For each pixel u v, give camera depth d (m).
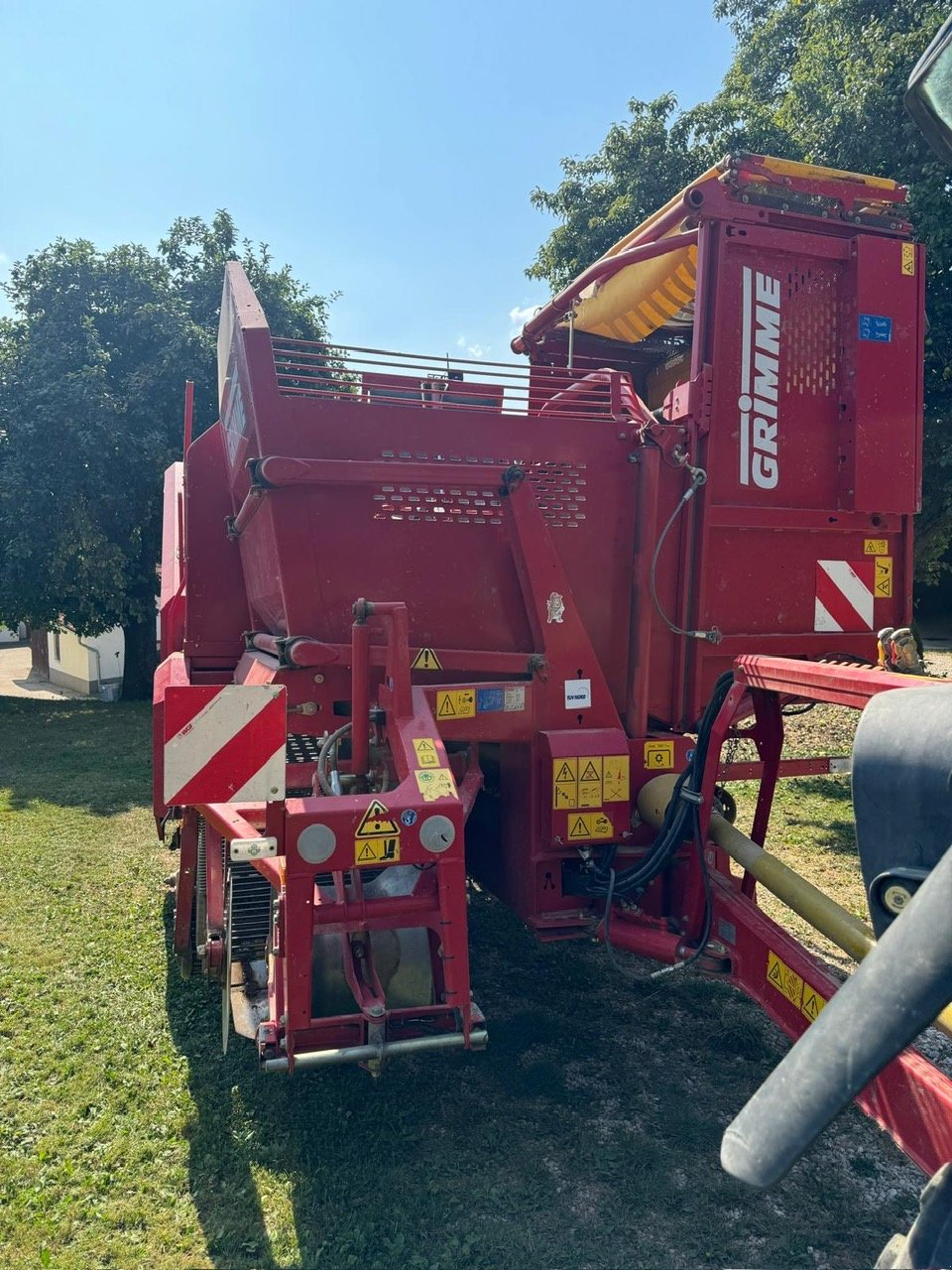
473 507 3.26
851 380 3.57
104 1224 2.50
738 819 6.61
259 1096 3.09
